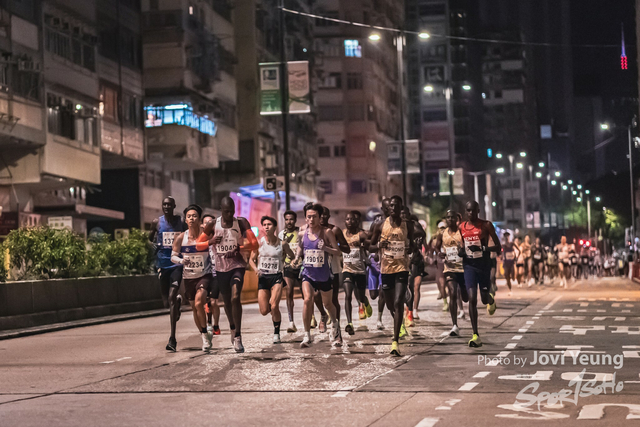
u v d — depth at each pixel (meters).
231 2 71.81
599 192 191.75
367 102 104.88
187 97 61.72
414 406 11.57
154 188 64.75
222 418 11.07
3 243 29.75
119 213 57.50
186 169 67.62
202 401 12.38
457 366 15.22
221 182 75.62
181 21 61.44
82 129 51.78
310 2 92.00
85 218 58.16
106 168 61.81
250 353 18.02
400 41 66.06
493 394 12.30
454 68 171.12
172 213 19.61
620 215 185.62
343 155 104.06
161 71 61.59
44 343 22.88
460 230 18.75
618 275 98.25
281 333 22.50
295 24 85.69
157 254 19.70
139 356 18.27
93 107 53.03
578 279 78.50
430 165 169.25
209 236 18.78
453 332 20.42
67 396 13.23
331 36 104.19
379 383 13.54
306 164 90.38
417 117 170.12
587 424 10.18
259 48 77.69
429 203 152.38
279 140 81.44
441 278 29.42
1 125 44.19
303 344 18.84
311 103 90.81
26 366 17.33
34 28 47.34
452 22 172.38
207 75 64.75
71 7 51.28
